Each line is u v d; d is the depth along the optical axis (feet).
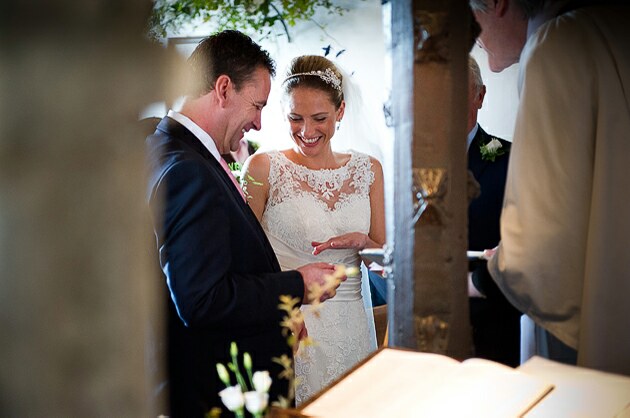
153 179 7.20
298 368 9.84
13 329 1.83
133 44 1.91
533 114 5.91
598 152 5.79
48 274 1.83
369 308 10.94
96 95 1.84
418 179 4.73
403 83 4.72
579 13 6.01
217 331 7.54
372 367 4.43
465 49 4.72
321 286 7.76
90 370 1.90
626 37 5.87
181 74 2.08
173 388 7.55
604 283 5.74
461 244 4.86
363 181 10.38
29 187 1.80
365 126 10.94
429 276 4.82
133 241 1.96
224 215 7.32
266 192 10.25
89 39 1.83
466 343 4.92
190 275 7.07
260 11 9.96
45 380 1.86
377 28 12.51
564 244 5.82
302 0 10.35
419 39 4.64
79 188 1.84
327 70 10.12
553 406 4.05
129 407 1.97
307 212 10.11
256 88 7.92
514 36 6.50
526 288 5.91
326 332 9.94
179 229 7.11
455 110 4.72
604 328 5.76
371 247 10.07
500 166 9.12
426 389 4.16
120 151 1.90
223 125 7.87
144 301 2.01
